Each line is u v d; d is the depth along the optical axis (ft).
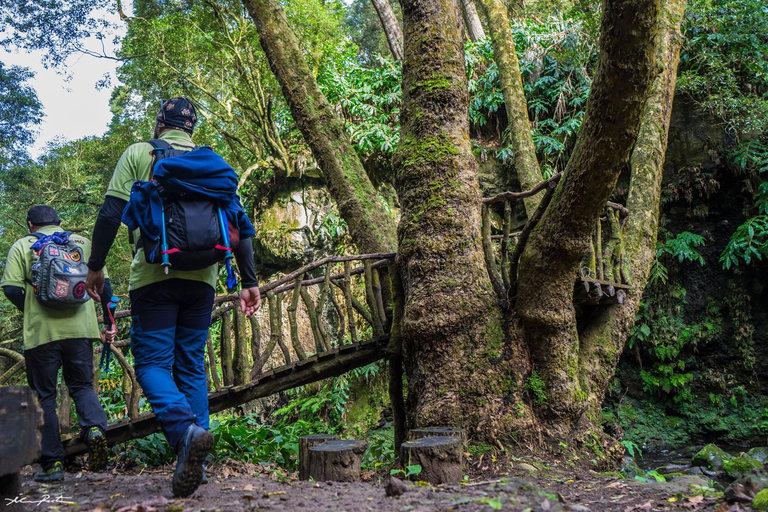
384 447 16.57
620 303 16.14
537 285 13.44
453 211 14.20
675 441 27.02
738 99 26.25
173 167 7.51
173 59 36.83
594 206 12.30
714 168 27.55
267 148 36.70
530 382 13.69
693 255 27.35
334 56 33.40
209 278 8.49
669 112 20.49
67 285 10.71
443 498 7.11
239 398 13.84
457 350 13.69
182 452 7.10
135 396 12.36
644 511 7.43
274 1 19.66
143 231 7.48
